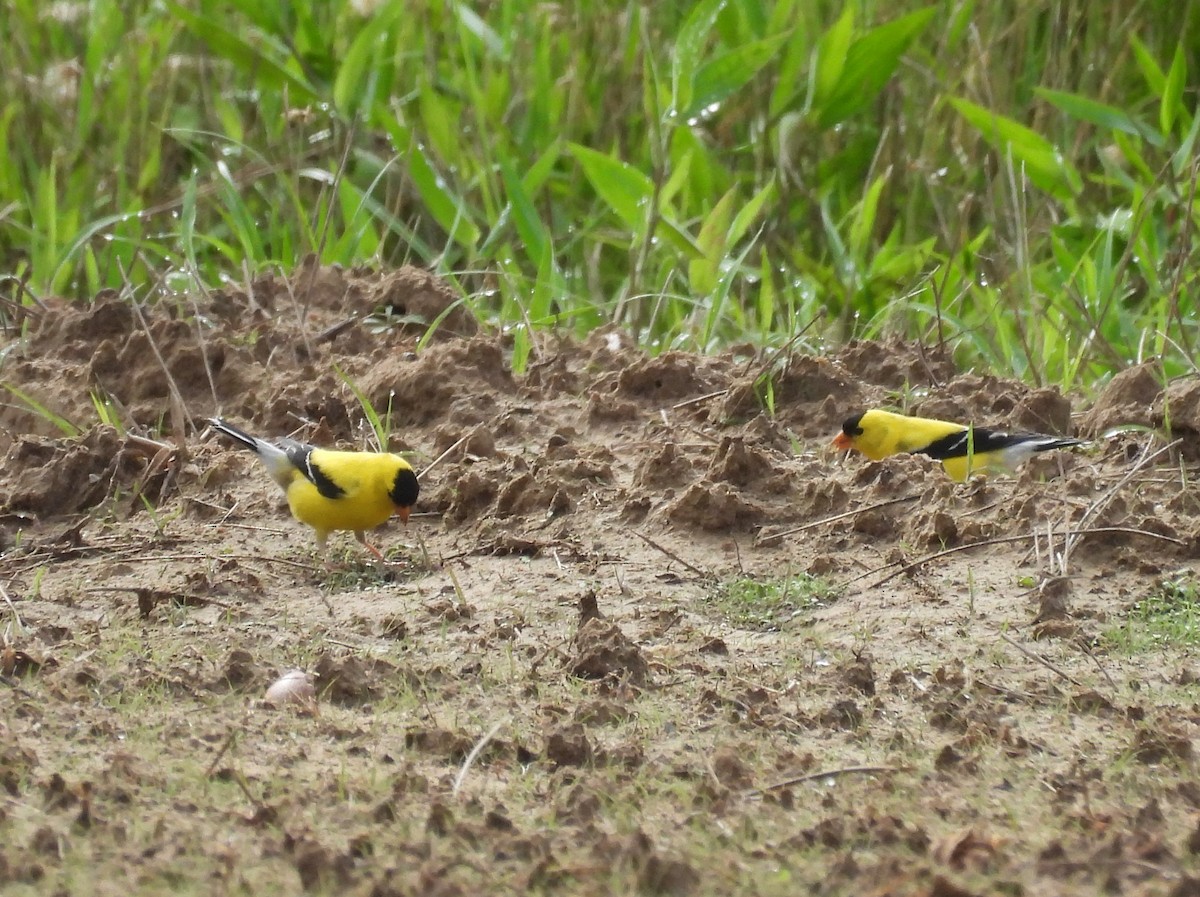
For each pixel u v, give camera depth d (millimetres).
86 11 20891
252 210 19844
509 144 19078
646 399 12867
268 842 6145
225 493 11430
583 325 16594
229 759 6965
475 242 17266
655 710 7684
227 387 13109
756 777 6887
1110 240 15664
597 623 8242
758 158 18438
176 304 14711
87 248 16109
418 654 8516
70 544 10500
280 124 19359
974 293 16359
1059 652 8508
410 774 6684
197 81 20438
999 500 10594
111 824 6219
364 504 10016
